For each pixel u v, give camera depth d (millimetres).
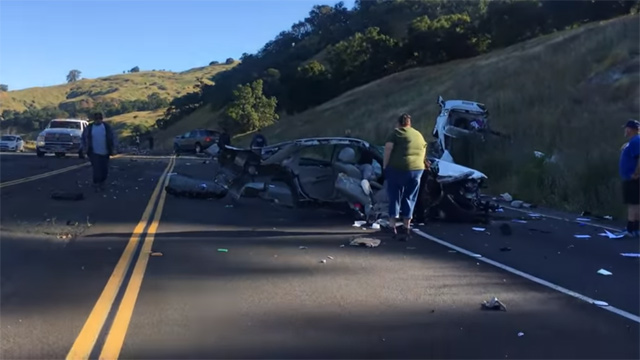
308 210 13625
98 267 8148
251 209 13875
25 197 15047
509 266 8570
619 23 40219
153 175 22750
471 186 12359
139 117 148000
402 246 9945
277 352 5270
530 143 20531
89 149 16562
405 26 105250
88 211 13102
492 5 69250
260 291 7121
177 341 5500
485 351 5340
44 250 9172
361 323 6031
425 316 6273
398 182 10469
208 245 9750
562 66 34750
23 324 5918
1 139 51938
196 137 45094
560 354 5293
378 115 47000
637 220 11008
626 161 11000
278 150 13492
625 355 5281
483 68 49156
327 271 8125
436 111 38375
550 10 65062
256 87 74312
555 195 15766
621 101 26016
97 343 5438
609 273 8180
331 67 80125
